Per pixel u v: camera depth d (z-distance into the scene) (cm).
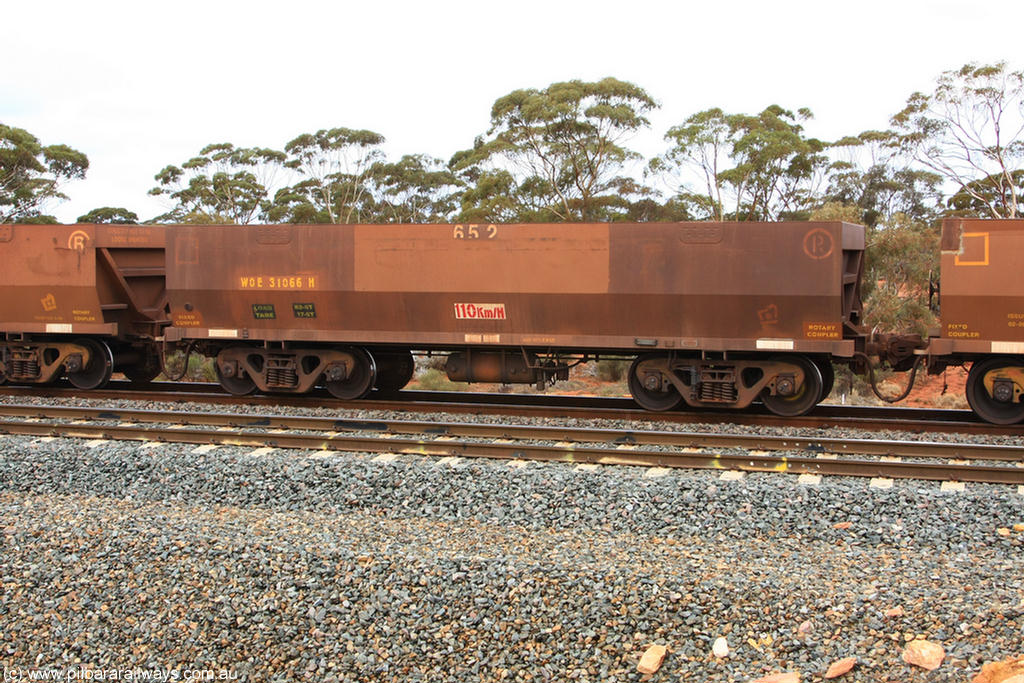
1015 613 562
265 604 632
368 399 1378
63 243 1387
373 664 577
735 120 3669
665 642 571
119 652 609
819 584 611
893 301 2411
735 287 1127
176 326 1344
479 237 1204
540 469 873
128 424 1130
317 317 1282
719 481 812
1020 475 823
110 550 702
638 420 1158
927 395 2150
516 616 604
